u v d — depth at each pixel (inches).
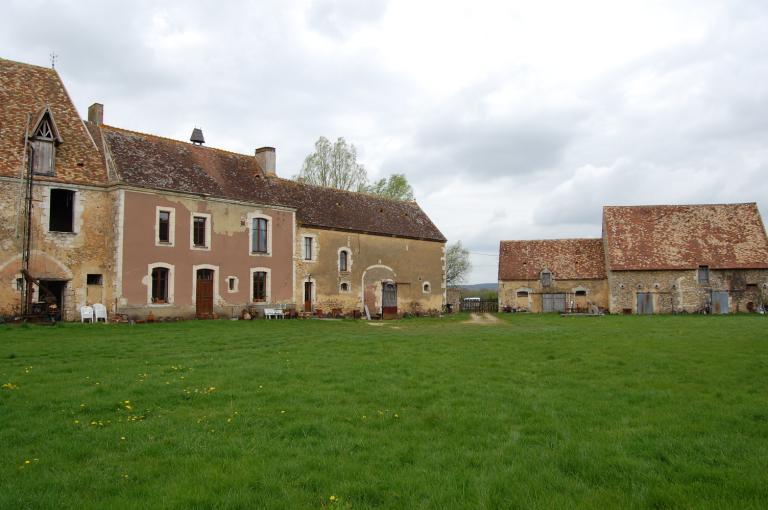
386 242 1517.0
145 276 1004.6
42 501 204.8
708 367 493.4
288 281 1254.3
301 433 293.0
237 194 1172.5
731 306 1739.7
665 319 1338.6
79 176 977.5
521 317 1555.1
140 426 300.7
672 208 1942.7
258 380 422.9
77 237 965.2
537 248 2047.2
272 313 1186.0
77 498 209.8
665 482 223.6
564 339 754.8
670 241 1843.0
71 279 954.1
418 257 1616.6
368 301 1450.5
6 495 208.2
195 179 1117.7
